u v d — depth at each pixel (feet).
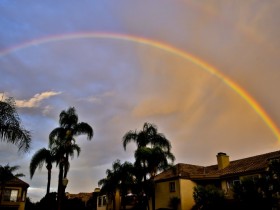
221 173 102.22
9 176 133.39
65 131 94.32
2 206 135.95
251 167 91.66
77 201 156.97
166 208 102.58
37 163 105.40
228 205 67.41
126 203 134.62
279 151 98.89
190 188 103.71
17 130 42.16
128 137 106.73
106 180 137.08
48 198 117.08
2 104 42.32
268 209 59.98
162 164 100.12
